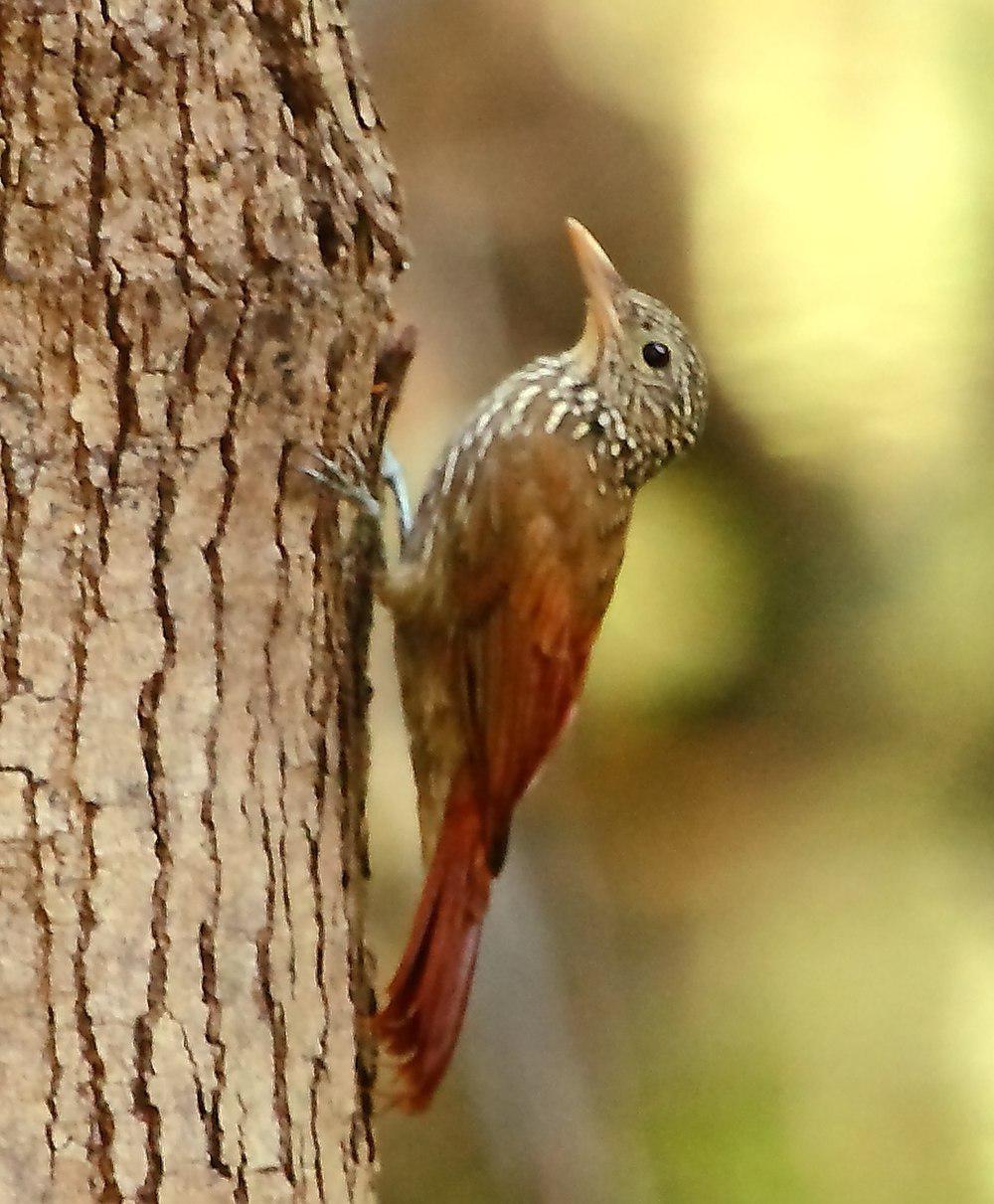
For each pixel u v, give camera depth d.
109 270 5.18
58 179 5.10
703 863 13.23
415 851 11.52
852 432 11.48
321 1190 5.73
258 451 5.55
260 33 5.46
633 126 11.91
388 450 7.39
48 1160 5.11
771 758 12.99
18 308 5.10
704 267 11.58
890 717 12.58
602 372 7.59
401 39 12.48
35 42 5.03
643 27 11.91
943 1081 12.23
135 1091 5.25
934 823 12.82
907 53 11.38
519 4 12.35
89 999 5.19
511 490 7.15
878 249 11.17
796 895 13.10
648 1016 12.86
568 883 13.16
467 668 7.07
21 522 5.12
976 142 11.19
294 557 5.71
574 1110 12.02
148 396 5.29
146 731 5.32
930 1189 11.82
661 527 12.38
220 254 5.35
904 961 12.69
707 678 12.68
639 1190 11.85
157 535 5.34
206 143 5.32
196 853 5.39
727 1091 12.45
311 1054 5.72
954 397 11.20
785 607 12.41
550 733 7.14
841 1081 12.38
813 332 11.29
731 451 11.99
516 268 12.56
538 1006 12.22
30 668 5.14
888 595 12.11
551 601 7.14
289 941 5.64
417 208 12.53
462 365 12.43
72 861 5.18
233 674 5.52
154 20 5.18
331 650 5.94
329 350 5.70
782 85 11.54
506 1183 11.74
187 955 5.37
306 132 5.61
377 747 11.53
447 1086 11.95
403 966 6.50
